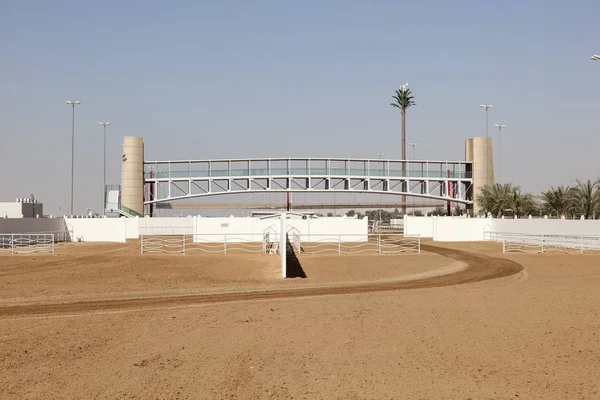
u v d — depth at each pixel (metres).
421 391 9.15
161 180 77.88
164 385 9.46
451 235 59.84
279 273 28.97
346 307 17.67
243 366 10.67
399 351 11.80
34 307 17.92
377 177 76.44
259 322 15.09
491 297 19.64
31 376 10.02
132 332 13.80
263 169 75.56
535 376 9.95
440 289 22.30
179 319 15.58
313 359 11.18
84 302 19.08
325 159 75.38
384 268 31.41
